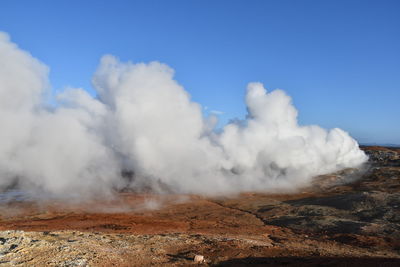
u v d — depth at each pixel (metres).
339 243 36.50
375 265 18.92
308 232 44.06
